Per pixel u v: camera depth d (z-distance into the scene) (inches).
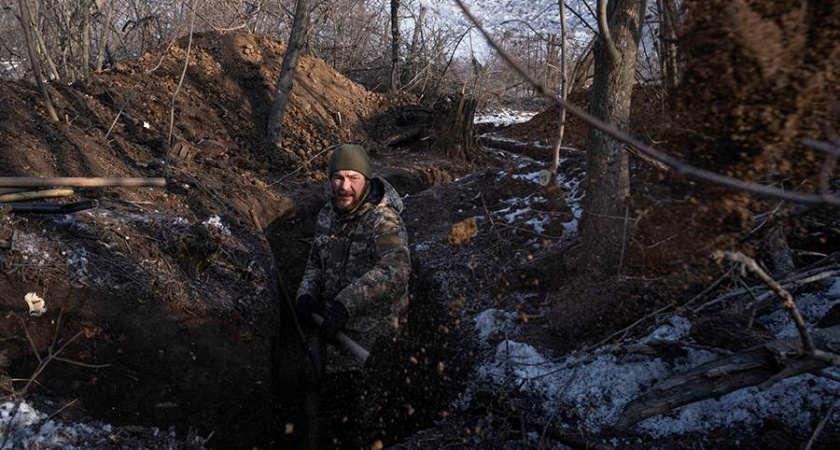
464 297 176.7
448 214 224.2
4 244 130.8
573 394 127.7
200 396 135.0
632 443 114.7
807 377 110.6
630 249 143.6
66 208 146.5
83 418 117.3
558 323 149.0
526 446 124.1
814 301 122.3
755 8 80.3
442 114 311.3
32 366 120.3
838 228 131.6
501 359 145.3
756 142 85.5
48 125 195.3
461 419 139.3
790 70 79.9
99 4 353.1
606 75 141.6
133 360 129.6
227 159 244.7
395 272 144.3
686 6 87.4
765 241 130.1
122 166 193.8
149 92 262.5
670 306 134.3
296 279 207.3
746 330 115.6
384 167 274.8
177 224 161.8
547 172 183.3
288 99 301.6
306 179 245.8
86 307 129.3
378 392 154.9
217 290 150.8
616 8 140.6
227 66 299.3
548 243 182.7
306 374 168.2
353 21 522.0
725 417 112.3
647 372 126.0
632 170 167.6
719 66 83.6
